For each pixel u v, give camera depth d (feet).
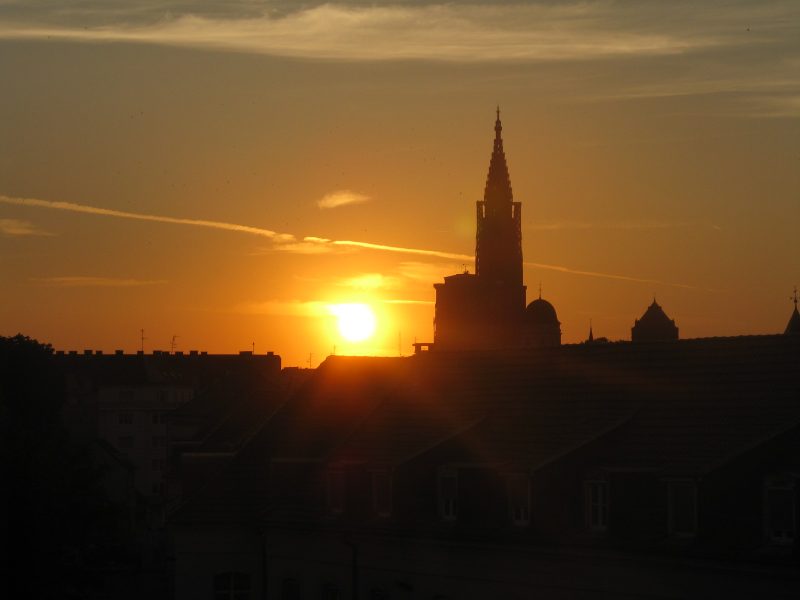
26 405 509.35
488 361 185.68
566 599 149.07
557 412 165.68
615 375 165.68
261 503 204.95
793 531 128.88
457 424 176.04
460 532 161.48
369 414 192.44
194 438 305.94
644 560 139.85
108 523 222.89
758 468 133.28
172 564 272.51
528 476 153.38
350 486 182.80
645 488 142.61
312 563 189.37
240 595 202.08
